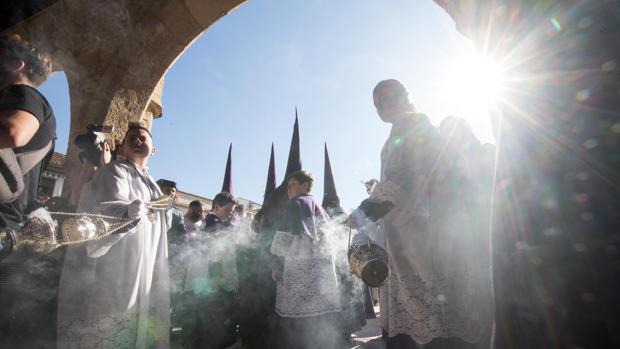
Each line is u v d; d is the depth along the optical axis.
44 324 2.18
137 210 1.93
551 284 0.73
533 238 0.78
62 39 4.44
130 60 4.72
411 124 1.74
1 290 2.02
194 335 3.70
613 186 0.67
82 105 4.52
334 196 5.26
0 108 1.33
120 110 4.60
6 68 1.50
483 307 1.61
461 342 1.54
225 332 3.87
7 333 2.04
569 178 0.73
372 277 1.58
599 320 0.66
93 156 2.86
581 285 0.69
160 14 4.73
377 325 5.35
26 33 4.26
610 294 0.65
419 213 1.63
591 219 0.69
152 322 2.13
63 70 4.55
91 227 1.71
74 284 1.90
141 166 2.44
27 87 1.44
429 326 1.53
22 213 1.55
